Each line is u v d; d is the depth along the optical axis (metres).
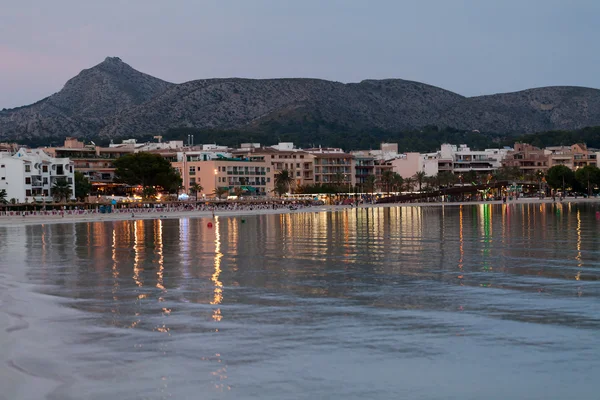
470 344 28.02
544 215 137.75
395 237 83.94
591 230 91.44
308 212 185.75
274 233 95.31
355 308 35.56
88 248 73.12
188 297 39.12
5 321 32.06
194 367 24.73
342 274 49.03
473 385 23.12
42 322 31.91
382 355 26.45
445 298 38.50
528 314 33.78
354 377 23.80
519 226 102.31
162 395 21.91
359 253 64.19
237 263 56.62
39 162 186.00
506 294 39.62
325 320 32.53
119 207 190.75
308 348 27.38
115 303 37.09
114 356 26.05
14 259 61.44
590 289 41.09
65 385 22.66
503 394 22.38
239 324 31.58
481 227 101.56
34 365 24.83
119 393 22.02
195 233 97.94
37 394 21.80
